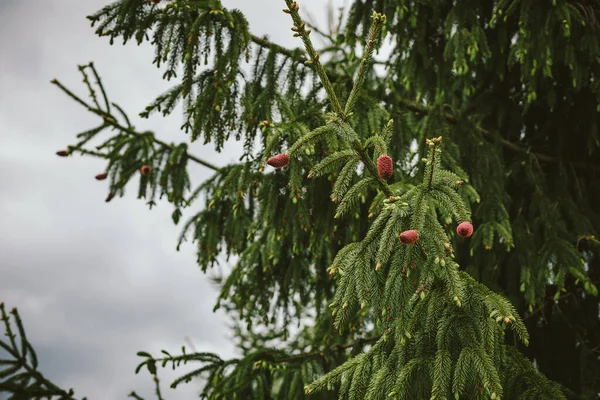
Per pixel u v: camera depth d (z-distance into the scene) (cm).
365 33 347
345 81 317
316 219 315
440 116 331
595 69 342
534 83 337
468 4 348
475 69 369
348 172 202
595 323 360
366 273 195
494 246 344
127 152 395
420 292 194
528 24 323
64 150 383
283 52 307
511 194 374
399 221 188
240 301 399
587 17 329
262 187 309
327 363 365
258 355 360
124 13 279
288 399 347
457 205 188
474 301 202
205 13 281
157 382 363
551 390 204
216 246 390
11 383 354
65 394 367
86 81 396
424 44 350
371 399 201
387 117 306
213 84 286
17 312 366
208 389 359
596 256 356
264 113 295
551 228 333
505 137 401
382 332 215
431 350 204
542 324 363
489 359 190
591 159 393
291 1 194
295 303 401
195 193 393
